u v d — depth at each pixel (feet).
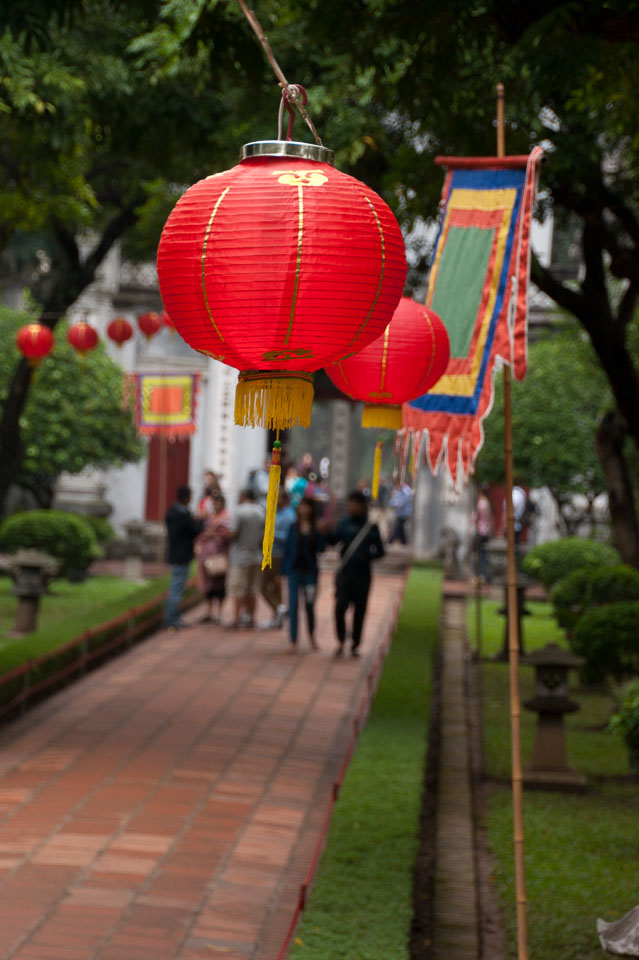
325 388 85.05
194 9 31.83
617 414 52.37
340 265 12.83
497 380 81.10
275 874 26.76
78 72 43.93
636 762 35.70
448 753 40.06
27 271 109.70
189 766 35.58
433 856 29.30
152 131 46.78
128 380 80.28
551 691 36.78
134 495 114.21
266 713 43.52
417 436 20.48
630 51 29.17
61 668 46.70
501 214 20.47
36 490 97.55
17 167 54.90
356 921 21.76
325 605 76.23
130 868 26.50
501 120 21.03
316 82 46.44
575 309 42.93
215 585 65.31
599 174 40.86
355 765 33.42
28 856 26.99
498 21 28.09
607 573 52.29
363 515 55.47
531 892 26.61
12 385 62.69
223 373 109.60
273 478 13.96
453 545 99.71
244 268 12.80
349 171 49.06
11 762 35.50
